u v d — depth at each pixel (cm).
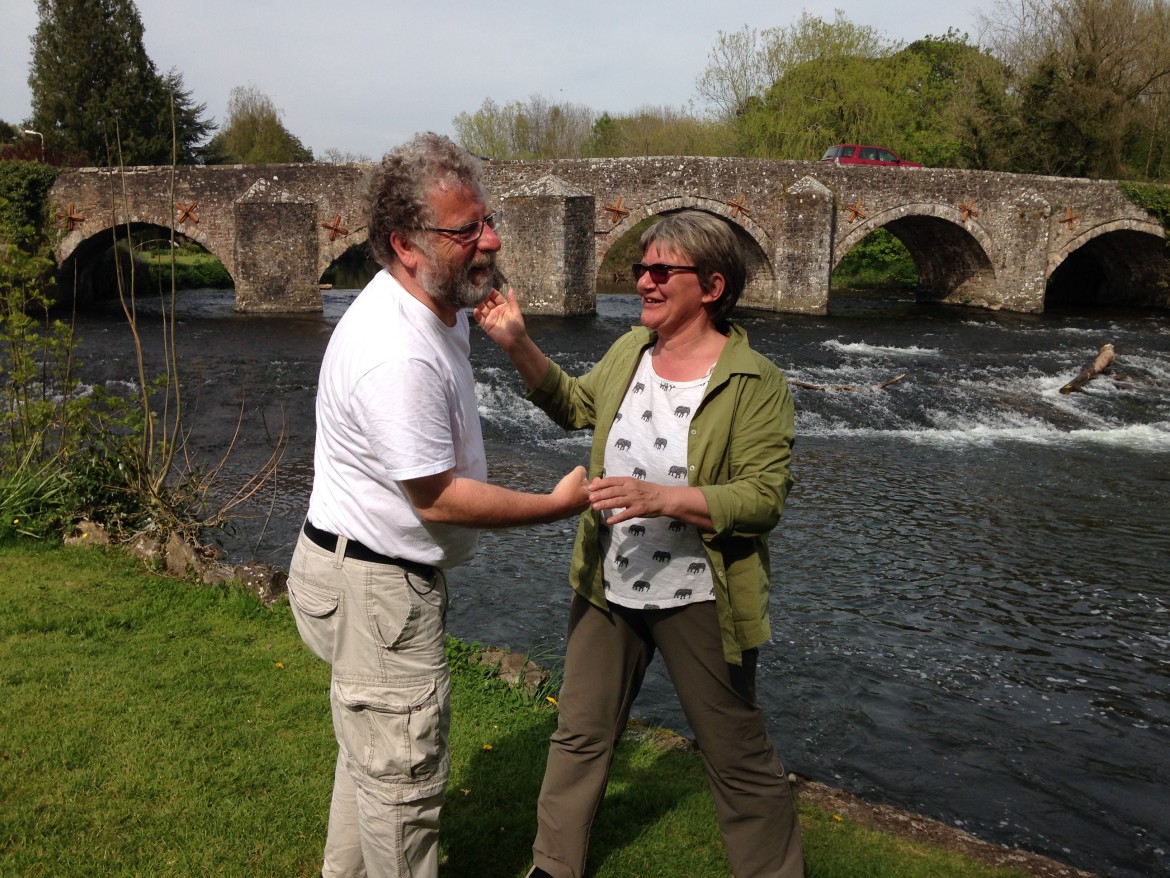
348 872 247
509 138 4816
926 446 1330
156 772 323
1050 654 644
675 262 246
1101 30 3288
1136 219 3025
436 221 206
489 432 1303
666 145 4775
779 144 3822
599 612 265
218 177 2483
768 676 592
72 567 548
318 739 354
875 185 2778
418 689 223
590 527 263
